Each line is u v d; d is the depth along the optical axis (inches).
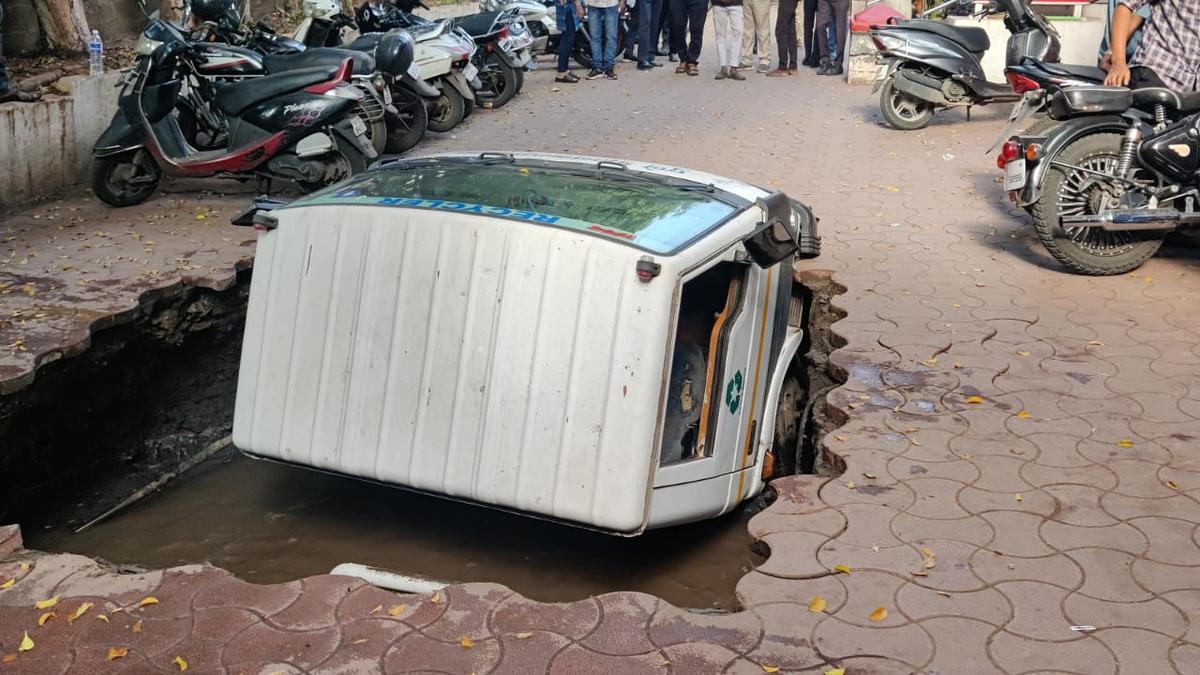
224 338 282.7
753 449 204.2
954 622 137.7
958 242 304.7
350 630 139.0
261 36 388.2
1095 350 225.5
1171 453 181.2
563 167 216.4
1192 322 239.3
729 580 193.6
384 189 199.8
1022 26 420.5
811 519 163.0
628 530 167.9
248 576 201.2
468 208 182.4
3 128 339.3
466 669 130.7
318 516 220.2
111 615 143.6
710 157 418.3
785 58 635.5
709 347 189.3
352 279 184.5
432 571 198.5
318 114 332.5
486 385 173.6
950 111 508.7
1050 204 265.4
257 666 132.9
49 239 306.7
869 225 323.3
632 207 189.3
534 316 170.9
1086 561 150.7
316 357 187.2
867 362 221.1
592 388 167.6
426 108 454.0
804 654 132.0
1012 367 217.8
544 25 641.6
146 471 243.9
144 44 333.1
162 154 335.9
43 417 223.6
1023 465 178.2
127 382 250.8
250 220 201.9
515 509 173.6
